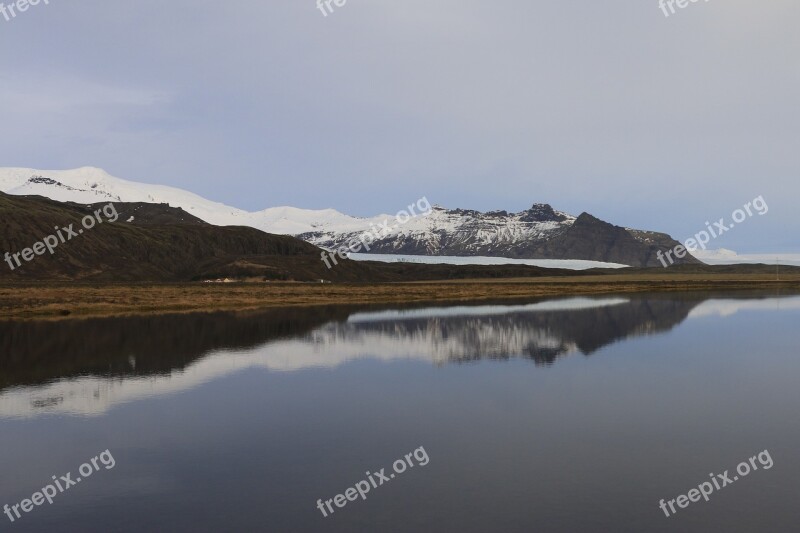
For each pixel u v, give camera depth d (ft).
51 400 74.02
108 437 58.44
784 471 47.70
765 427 60.70
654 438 57.06
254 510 40.86
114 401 73.56
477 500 42.06
